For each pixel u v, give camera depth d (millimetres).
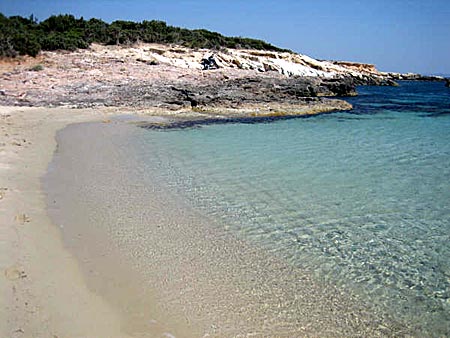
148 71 34500
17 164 11008
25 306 5039
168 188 10031
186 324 5027
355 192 10180
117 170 11367
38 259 6223
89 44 42781
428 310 5488
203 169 11852
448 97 42812
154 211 8523
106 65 34781
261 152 14352
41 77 28406
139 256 6621
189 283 5910
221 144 15547
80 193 9328
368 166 12773
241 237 7492
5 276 5621
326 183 10859
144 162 12391
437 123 22891
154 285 5824
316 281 6109
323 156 14008
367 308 5504
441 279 6242
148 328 4918
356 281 6145
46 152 12734
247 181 10836
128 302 5398
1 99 22547
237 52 53094
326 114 26188
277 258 6758
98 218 8016
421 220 8484
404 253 7043
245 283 5973
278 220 8320
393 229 8016
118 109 22734
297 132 18891
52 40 38625
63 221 7754
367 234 7762
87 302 5305
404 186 10750
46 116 19438
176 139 16250
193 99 25484
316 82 41844
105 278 5926
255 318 5199
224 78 34531
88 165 11695
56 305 5148
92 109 22203
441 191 10367
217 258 6676
